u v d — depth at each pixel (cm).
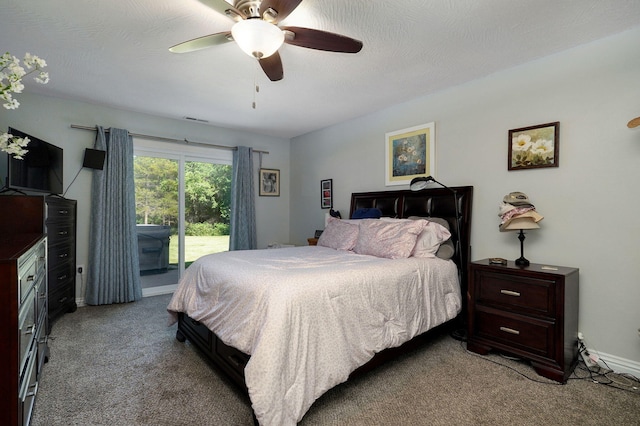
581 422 155
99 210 349
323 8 179
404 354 231
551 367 195
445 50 229
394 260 235
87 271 352
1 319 116
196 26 199
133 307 345
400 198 335
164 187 411
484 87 275
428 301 227
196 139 429
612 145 208
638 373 197
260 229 492
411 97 327
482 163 277
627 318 203
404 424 154
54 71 266
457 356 228
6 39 214
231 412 163
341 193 426
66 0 173
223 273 200
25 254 140
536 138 242
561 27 199
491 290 227
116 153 359
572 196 226
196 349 238
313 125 439
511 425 153
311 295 160
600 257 213
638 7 178
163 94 320
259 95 322
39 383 186
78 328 280
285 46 223
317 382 153
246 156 463
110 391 181
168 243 415
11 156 244
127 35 209
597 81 214
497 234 267
